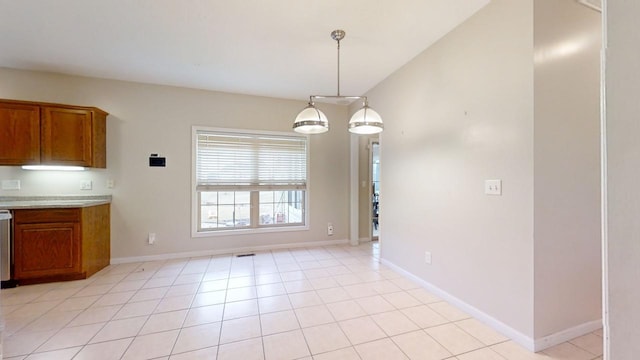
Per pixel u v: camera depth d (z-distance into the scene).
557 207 1.97
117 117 3.71
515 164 2.01
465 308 2.43
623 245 0.33
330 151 4.83
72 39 2.71
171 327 2.20
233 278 3.22
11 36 2.64
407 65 3.22
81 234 3.14
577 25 2.05
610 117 0.34
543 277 1.93
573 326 2.04
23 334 2.09
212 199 4.28
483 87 2.25
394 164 3.48
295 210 4.72
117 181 3.72
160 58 3.12
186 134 4.03
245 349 1.93
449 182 2.61
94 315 2.38
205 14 2.32
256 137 4.41
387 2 2.18
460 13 2.33
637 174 0.31
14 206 2.89
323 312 2.44
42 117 3.16
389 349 1.93
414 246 3.11
